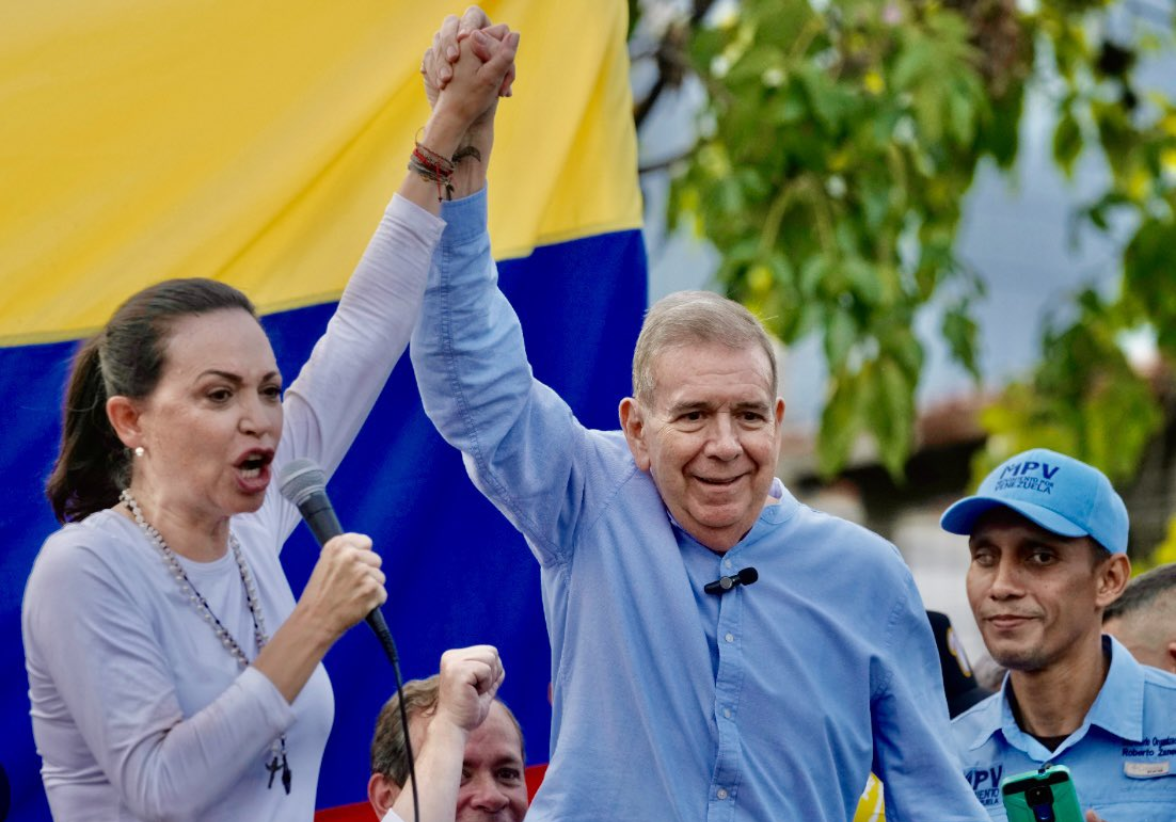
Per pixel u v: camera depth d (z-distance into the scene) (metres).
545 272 12.85
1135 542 35.12
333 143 12.20
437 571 12.62
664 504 9.98
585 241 12.90
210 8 12.06
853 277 19.45
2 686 11.38
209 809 8.94
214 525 9.36
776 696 9.59
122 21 11.90
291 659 8.73
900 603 10.08
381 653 12.45
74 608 8.80
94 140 11.83
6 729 11.35
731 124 19.75
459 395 9.81
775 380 9.80
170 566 9.20
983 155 22.23
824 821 9.61
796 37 19.97
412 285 10.31
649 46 22.03
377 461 12.57
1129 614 14.28
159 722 8.73
